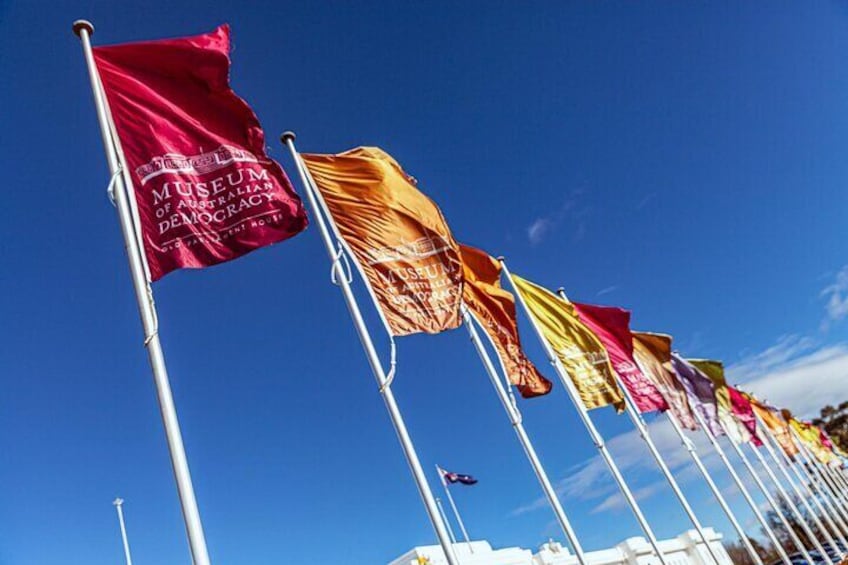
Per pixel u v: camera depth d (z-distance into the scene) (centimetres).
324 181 1409
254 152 1052
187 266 950
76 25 1063
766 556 8312
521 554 3850
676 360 3269
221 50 1068
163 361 859
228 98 1063
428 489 1131
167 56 1063
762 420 5016
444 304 1340
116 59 1067
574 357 2162
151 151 1013
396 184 1420
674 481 2486
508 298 1791
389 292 1311
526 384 1733
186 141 1040
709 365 3831
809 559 3828
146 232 960
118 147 1001
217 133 1057
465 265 1794
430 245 1382
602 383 2139
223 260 975
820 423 9612
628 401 2552
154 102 1054
